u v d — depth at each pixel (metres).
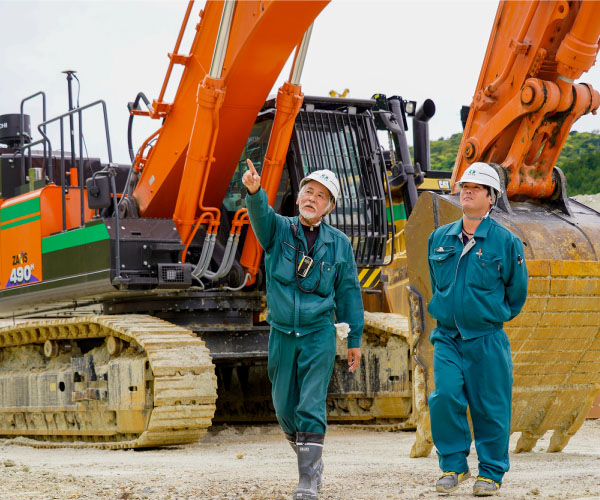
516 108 7.95
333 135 11.53
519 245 5.83
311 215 5.70
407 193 13.91
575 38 7.68
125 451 9.91
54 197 11.93
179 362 9.66
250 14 9.74
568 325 7.61
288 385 5.66
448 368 5.77
